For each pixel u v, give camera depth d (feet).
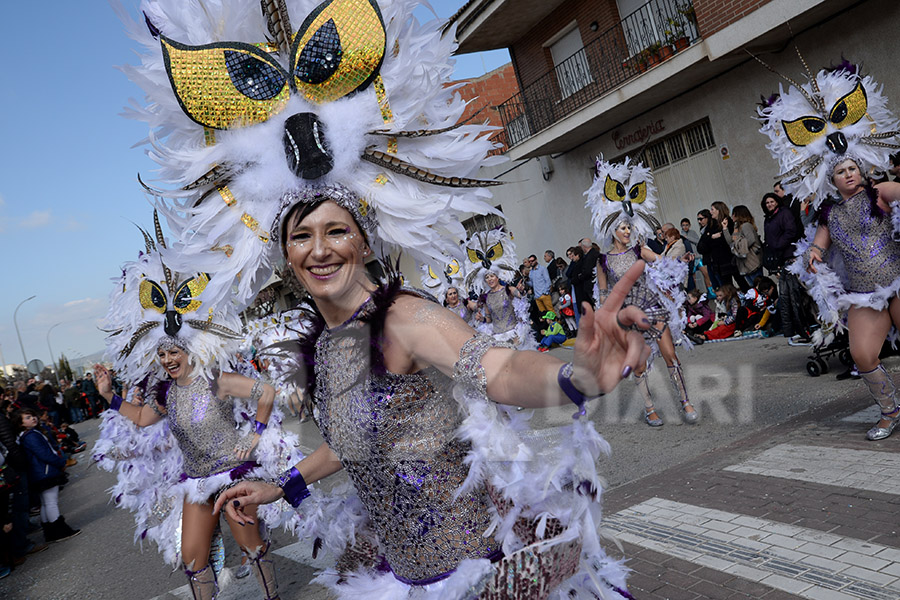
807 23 34.63
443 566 5.57
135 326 12.93
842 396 17.56
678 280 16.52
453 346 5.02
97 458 15.46
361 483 5.77
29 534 31.58
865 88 15.34
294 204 5.78
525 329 25.34
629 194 20.34
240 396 12.06
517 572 5.09
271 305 6.64
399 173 6.28
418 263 6.63
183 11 6.39
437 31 6.64
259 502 6.96
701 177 44.01
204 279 12.85
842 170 14.99
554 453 5.06
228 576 16.21
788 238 24.34
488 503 5.55
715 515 12.78
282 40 6.37
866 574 9.69
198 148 6.49
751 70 38.52
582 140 51.65
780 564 10.52
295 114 6.06
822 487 12.89
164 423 14.82
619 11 47.44
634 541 12.48
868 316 14.78
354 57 6.12
